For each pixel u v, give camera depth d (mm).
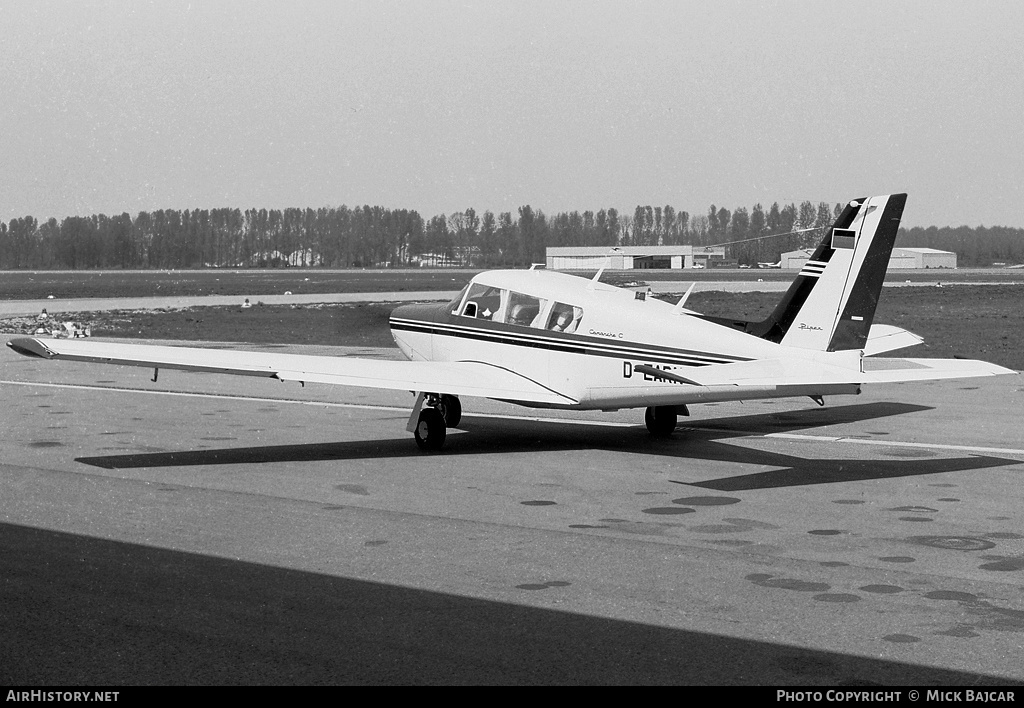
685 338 19906
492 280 23141
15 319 67688
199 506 15461
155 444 21688
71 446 21391
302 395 31000
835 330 20156
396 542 13242
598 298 21391
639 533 13734
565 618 10219
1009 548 12930
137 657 9219
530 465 19203
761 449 20938
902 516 14773
